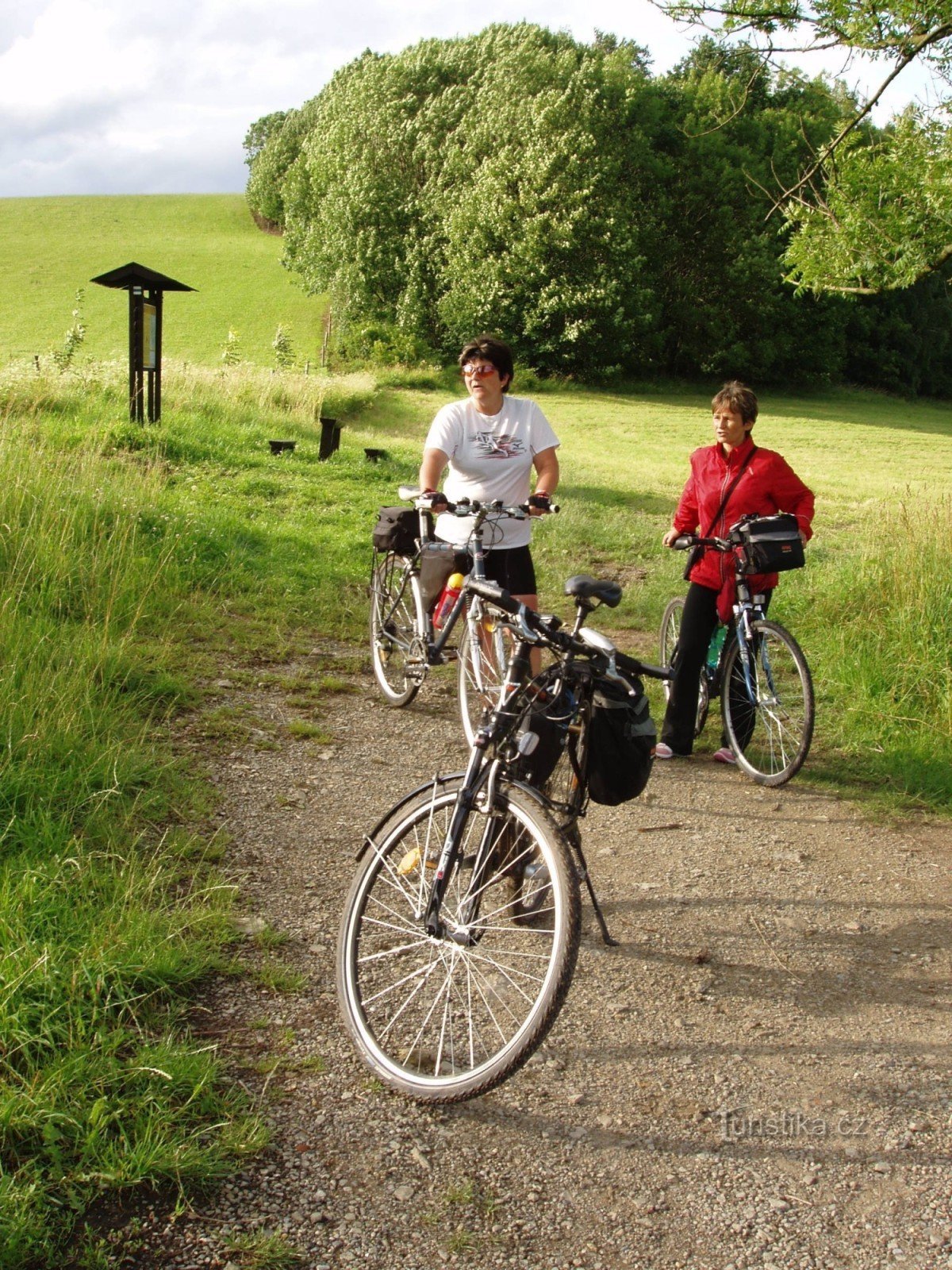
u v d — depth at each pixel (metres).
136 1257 2.27
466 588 3.26
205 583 7.94
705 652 5.84
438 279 42.00
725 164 42.72
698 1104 3.00
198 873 3.92
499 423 5.29
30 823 3.88
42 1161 2.45
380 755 5.48
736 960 3.82
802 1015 3.49
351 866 4.20
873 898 4.39
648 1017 3.41
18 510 7.16
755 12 7.38
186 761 4.91
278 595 8.09
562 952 2.70
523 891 3.04
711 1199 2.64
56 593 6.41
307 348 45.53
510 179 39.44
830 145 8.33
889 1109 3.02
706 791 5.52
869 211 8.20
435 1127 2.80
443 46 46.69
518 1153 2.74
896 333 51.94
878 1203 2.65
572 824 3.47
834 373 49.16
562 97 39.25
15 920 3.17
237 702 5.93
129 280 13.27
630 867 4.54
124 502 8.18
